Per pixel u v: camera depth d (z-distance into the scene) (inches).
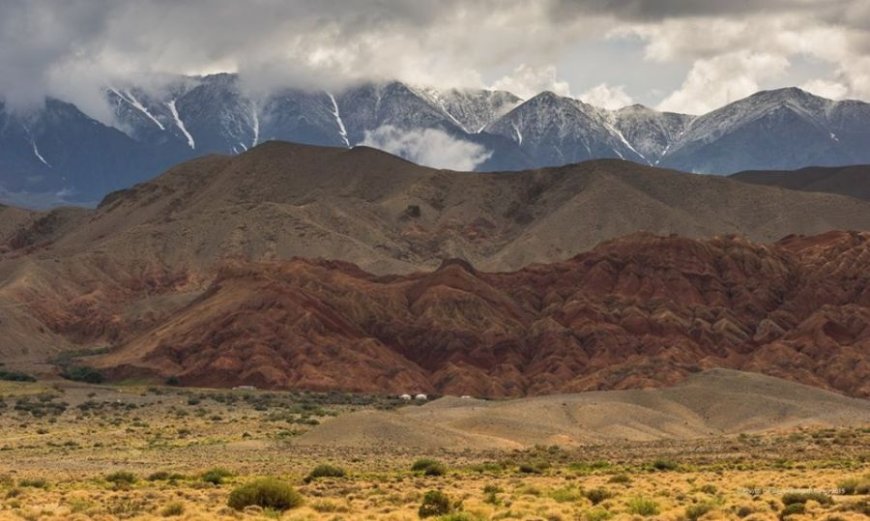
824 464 6820.9
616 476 5787.4
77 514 3890.3
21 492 5009.8
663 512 3890.3
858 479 4896.7
